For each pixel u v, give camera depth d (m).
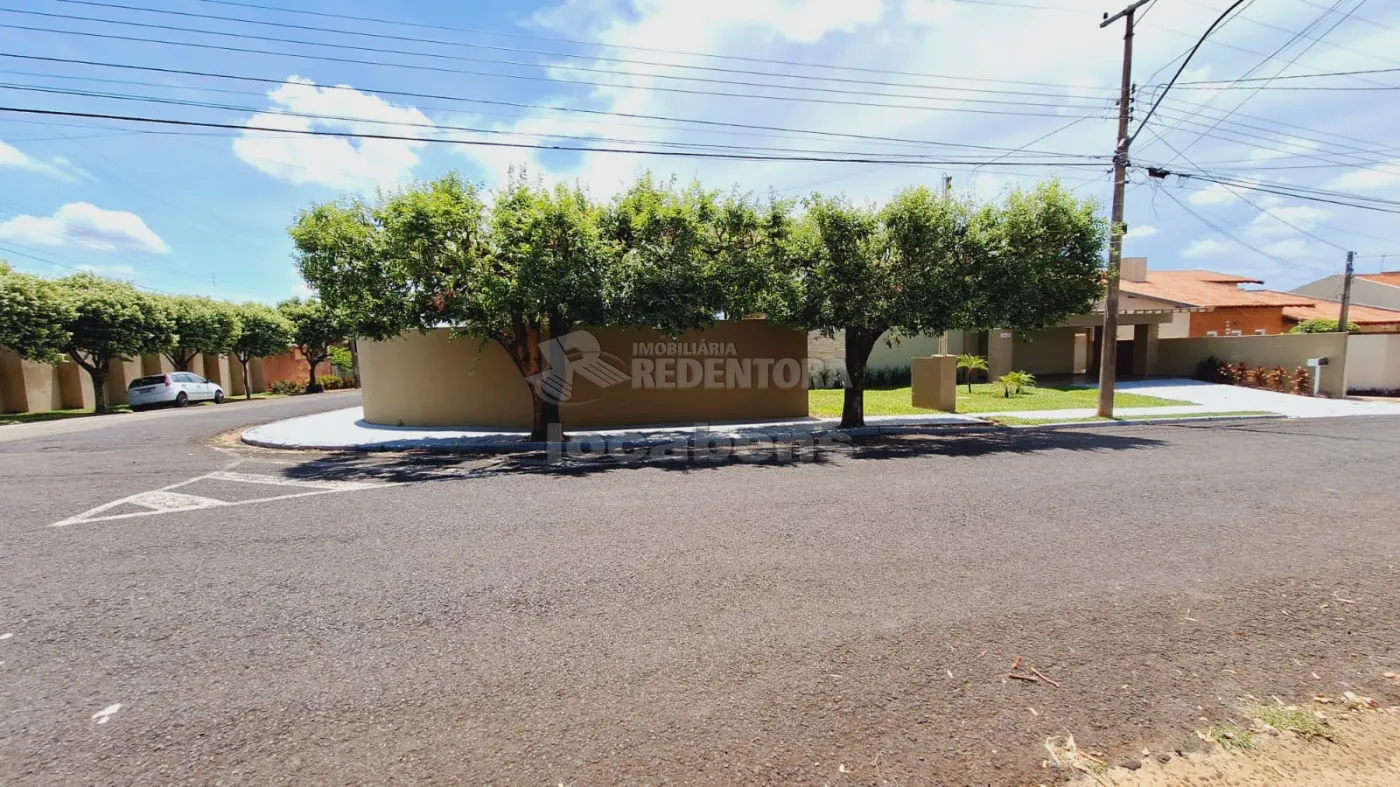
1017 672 2.78
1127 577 3.93
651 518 5.46
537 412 10.52
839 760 2.20
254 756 2.27
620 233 9.80
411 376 12.81
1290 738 2.30
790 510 5.68
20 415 18.78
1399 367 17.89
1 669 2.93
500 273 9.52
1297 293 35.97
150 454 9.65
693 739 2.32
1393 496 6.05
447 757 2.24
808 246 10.37
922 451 9.15
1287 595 3.63
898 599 3.60
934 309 10.19
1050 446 9.52
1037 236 10.13
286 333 29.73
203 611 3.57
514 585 3.89
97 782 2.13
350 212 9.22
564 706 2.56
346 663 2.95
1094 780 2.08
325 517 5.61
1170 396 16.62
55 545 4.83
